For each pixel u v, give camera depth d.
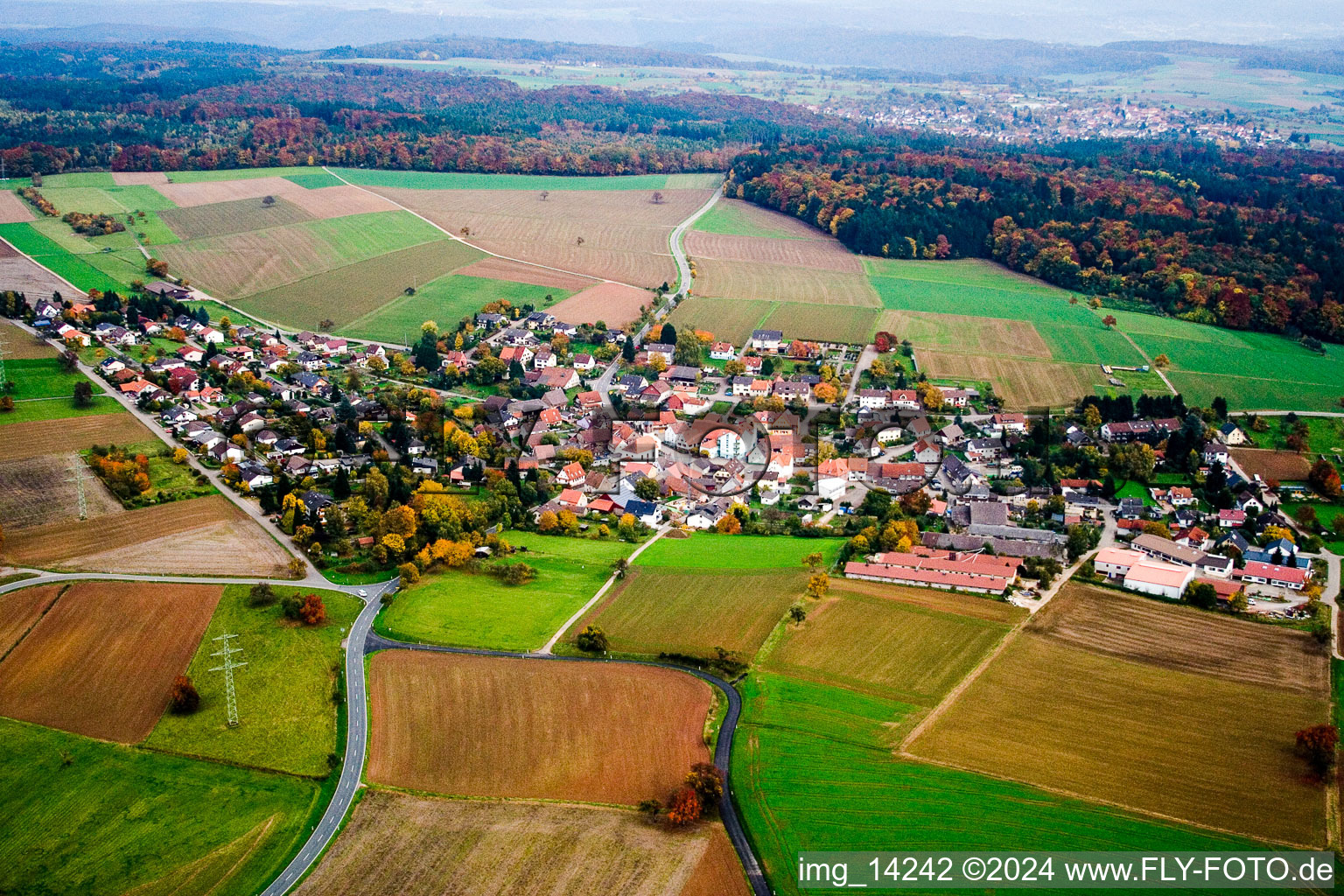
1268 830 124.62
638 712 147.75
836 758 137.62
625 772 135.38
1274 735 142.50
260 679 155.75
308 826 126.31
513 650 164.62
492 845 122.38
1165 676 157.00
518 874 117.88
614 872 118.12
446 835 124.31
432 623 172.50
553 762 137.25
